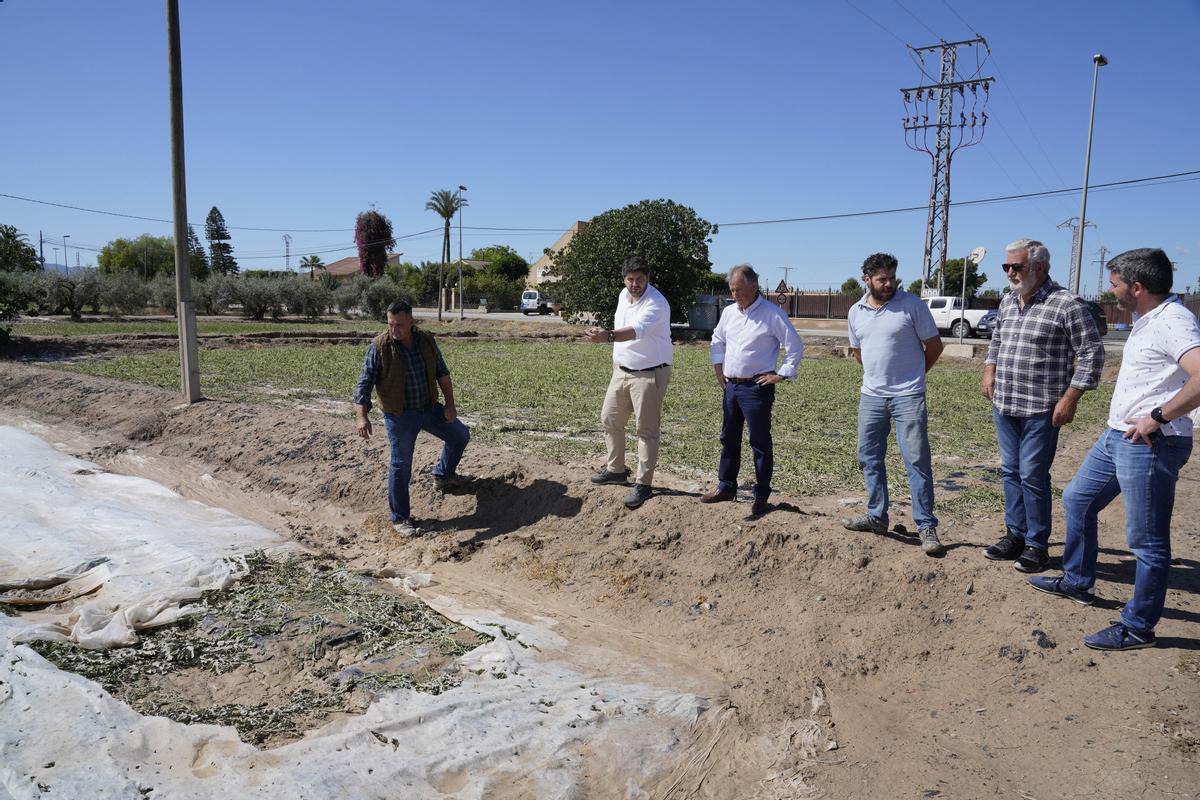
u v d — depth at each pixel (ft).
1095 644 13.91
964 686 13.99
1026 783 11.28
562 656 15.60
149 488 26.23
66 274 129.59
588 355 77.10
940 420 39.65
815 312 164.66
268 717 12.49
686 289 110.22
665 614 17.49
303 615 16.69
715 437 33.45
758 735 13.03
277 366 59.77
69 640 15.10
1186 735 11.67
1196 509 22.84
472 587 19.21
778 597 17.29
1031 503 16.17
